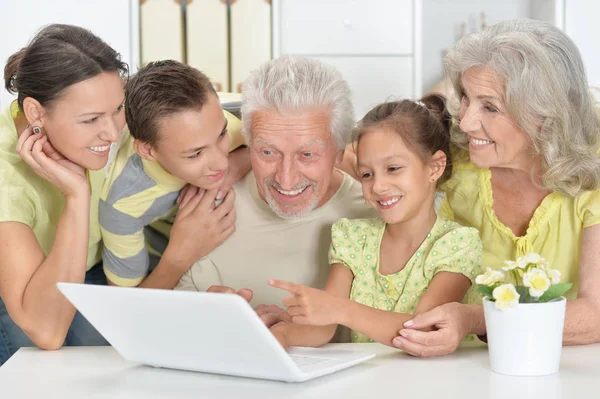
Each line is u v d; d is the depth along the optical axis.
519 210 1.56
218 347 1.11
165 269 1.77
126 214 1.71
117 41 3.39
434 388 1.07
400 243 1.54
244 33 3.47
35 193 1.65
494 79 1.40
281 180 1.54
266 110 1.51
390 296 1.53
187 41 3.44
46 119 1.50
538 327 1.12
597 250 1.41
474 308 1.32
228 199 1.76
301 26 3.53
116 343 1.22
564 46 1.42
